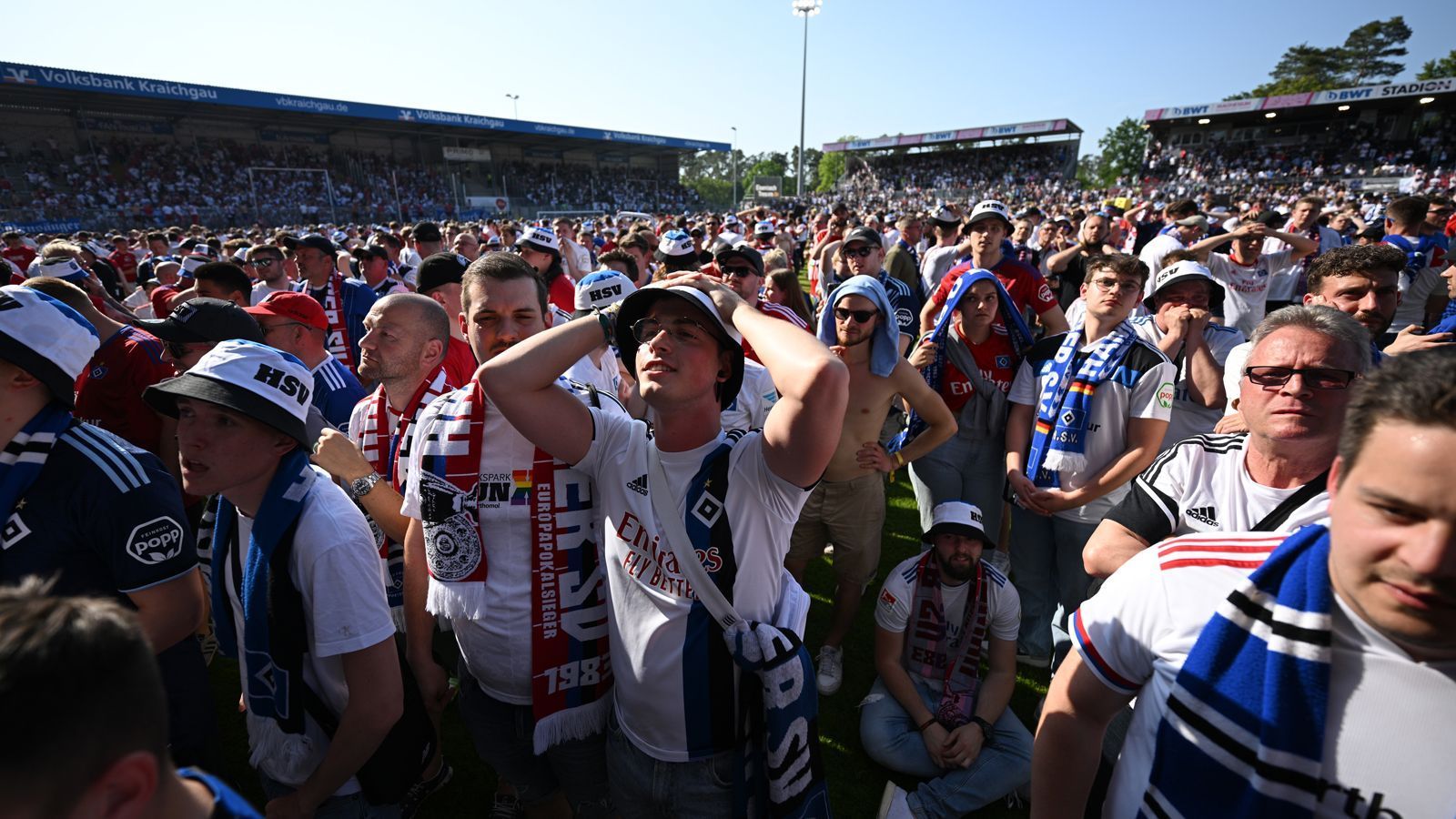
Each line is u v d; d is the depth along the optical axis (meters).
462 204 37.66
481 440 1.73
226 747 2.96
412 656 2.09
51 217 23.95
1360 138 39.31
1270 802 0.93
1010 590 2.77
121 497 1.64
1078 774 1.27
